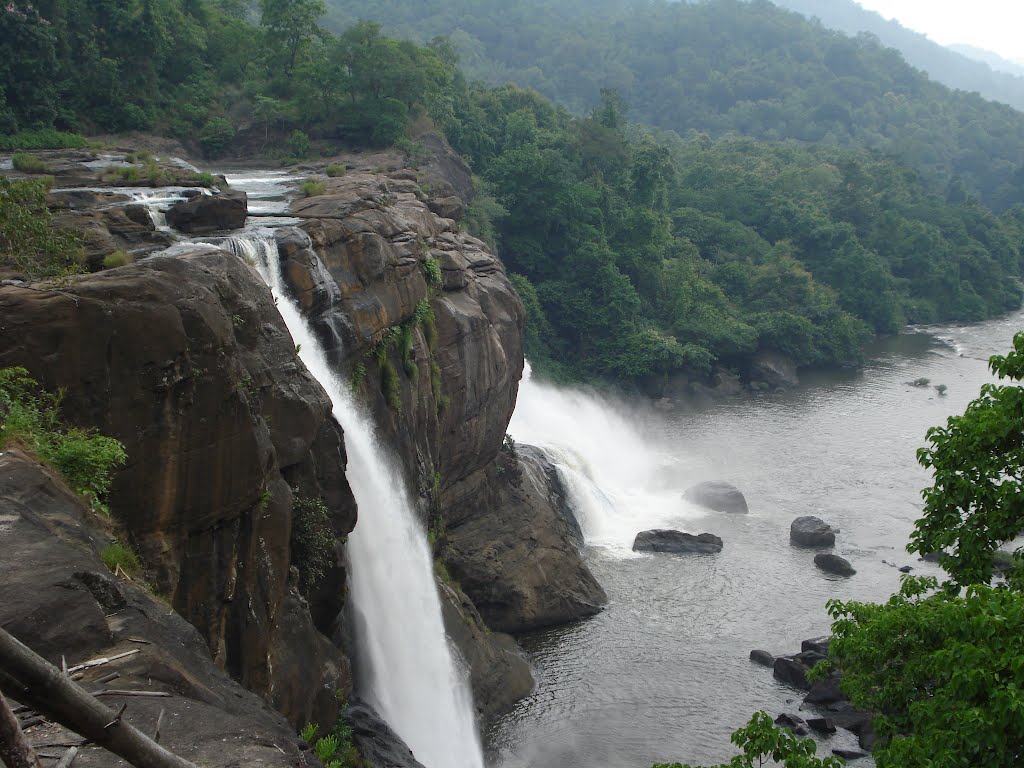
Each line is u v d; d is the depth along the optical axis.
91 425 16.97
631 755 31.09
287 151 64.56
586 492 51.28
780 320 90.50
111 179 40.16
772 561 46.84
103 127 59.53
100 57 61.03
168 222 31.50
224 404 19.02
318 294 30.62
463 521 41.25
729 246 111.56
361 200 37.34
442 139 73.56
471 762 30.53
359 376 32.19
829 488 58.22
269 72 71.38
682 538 48.38
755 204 119.25
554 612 40.34
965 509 18.53
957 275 122.38
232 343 19.52
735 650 38.03
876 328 108.50
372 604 29.61
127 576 13.52
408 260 36.69
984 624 13.77
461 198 72.00
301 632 22.84
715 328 88.25
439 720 30.95
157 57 65.62
